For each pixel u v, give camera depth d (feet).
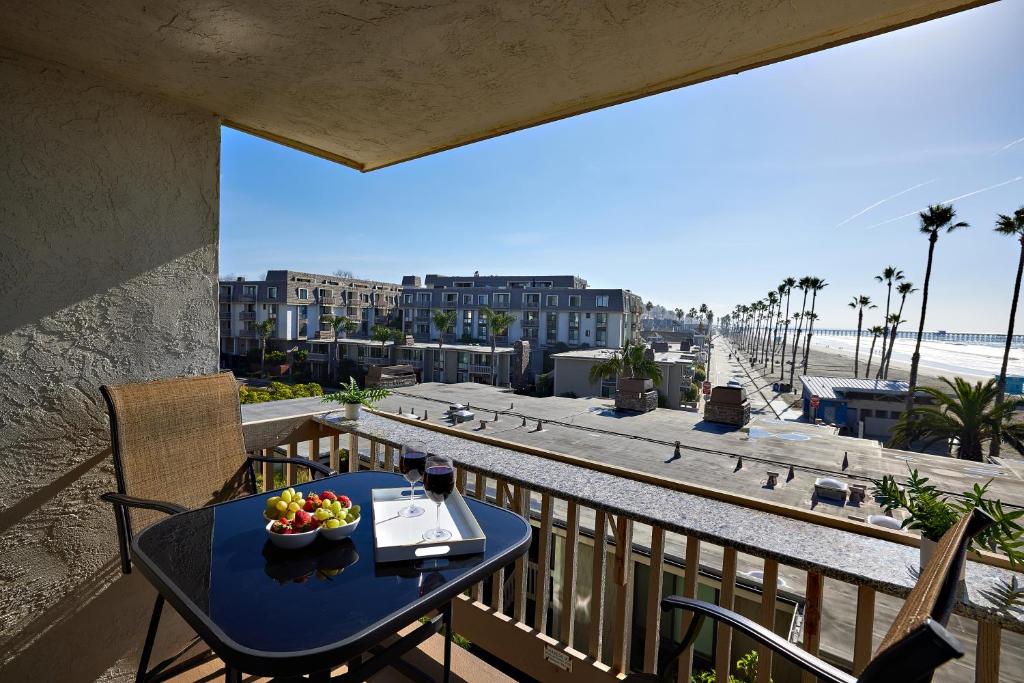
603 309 175.32
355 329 190.90
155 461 5.46
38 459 5.43
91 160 5.69
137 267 6.14
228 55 5.17
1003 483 44.75
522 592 6.20
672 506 5.05
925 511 3.85
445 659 4.77
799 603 17.49
